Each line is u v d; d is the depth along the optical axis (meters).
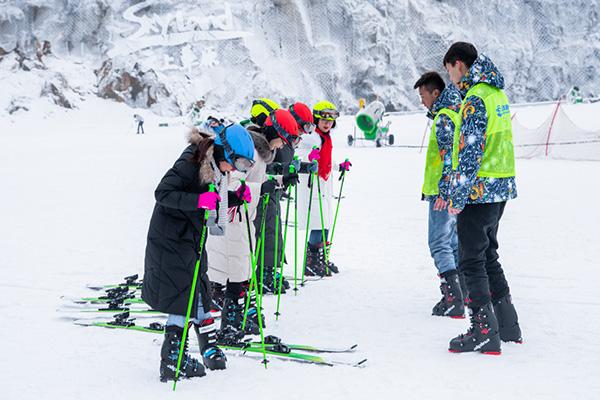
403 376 3.54
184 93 60.59
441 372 3.61
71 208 11.30
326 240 6.40
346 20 72.12
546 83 77.88
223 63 66.38
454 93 4.58
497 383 3.42
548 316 4.74
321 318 4.81
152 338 4.29
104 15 65.69
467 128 3.88
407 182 15.34
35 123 49.75
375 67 70.75
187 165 3.47
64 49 65.00
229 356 3.94
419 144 32.06
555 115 24.52
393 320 4.75
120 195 13.12
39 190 13.88
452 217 4.88
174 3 67.12
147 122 52.91
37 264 6.79
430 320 4.75
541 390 3.31
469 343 3.95
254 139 4.66
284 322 4.71
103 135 40.56
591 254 7.10
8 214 10.54
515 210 10.66
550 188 13.76
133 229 9.15
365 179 16.11
